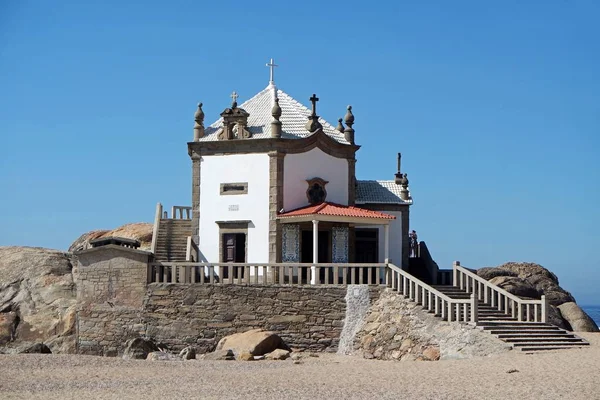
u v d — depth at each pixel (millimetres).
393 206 63094
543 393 32844
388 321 49625
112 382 37656
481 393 33219
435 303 48031
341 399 32594
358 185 64688
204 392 34562
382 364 44125
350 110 62156
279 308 52312
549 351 44438
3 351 55656
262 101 62969
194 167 60188
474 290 49344
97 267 55562
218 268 58812
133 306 54594
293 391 34594
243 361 46812
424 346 47344
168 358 49875
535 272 68750
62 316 56719
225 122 59531
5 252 62625
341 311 51531
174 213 65125
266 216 58219
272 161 58312
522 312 51406
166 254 60094
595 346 46281
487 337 45156
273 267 54562
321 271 58312
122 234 70438
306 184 59344
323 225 58750
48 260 61344
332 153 60625
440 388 34562
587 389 33312
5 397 33469
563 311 62625
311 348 51594
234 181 59188
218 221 59344
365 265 51719
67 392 34781
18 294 58594
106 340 54969
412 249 66312
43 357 45656
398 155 65375
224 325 52969
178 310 53844
